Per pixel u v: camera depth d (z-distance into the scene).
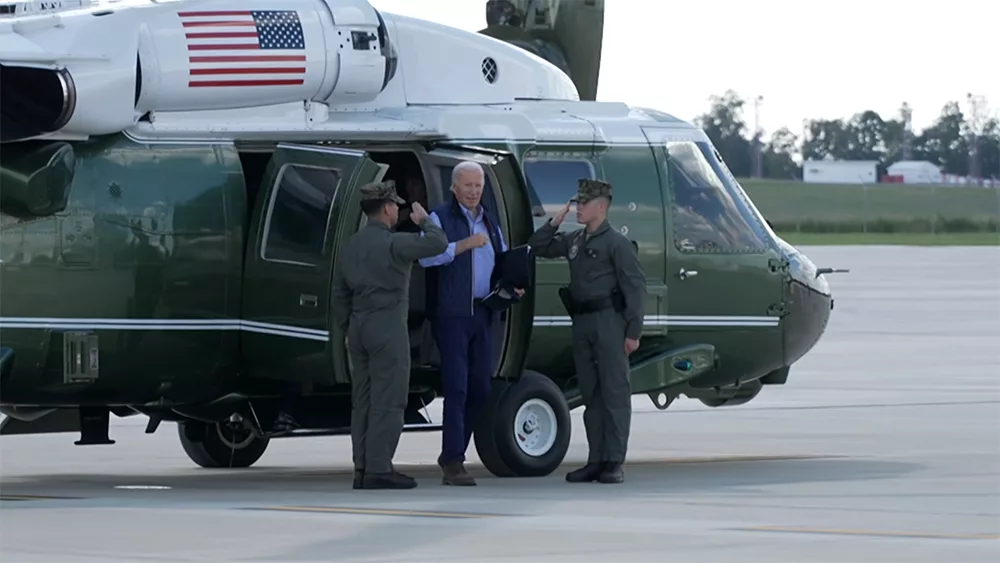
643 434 35.12
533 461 27.55
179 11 26.92
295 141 27.62
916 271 105.75
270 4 27.69
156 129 26.72
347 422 28.52
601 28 34.03
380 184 25.16
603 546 19.09
